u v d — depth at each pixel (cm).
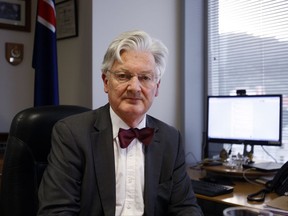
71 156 108
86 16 221
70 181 105
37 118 126
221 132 221
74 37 235
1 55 266
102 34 218
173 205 123
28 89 280
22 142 123
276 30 232
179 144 132
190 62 265
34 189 124
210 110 225
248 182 188
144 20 240
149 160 119
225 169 197
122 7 228
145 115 127
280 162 218
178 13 263
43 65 223
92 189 109
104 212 107
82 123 116
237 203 149
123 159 115
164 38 253
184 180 128
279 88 232
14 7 271
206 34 275
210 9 273
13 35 272
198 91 272
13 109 273
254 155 239
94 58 215
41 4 225
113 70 111
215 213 194
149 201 114
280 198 150
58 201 101
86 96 222
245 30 250
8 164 122
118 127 117
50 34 223
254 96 206
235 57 257
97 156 112
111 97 114
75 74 235
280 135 197
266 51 238
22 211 121
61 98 252
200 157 271
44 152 127
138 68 109
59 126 115
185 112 263
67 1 240
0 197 123
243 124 211
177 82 264
